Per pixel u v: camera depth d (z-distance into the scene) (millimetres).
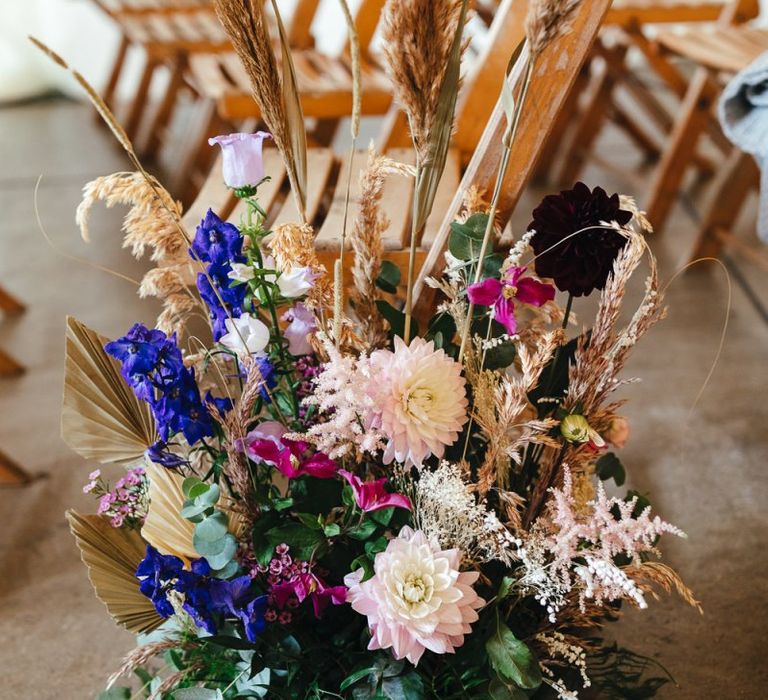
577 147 2814
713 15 2479
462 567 961
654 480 1628
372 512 916
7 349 2170
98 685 1295
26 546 1564
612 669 1140
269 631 952
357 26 2164
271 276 978
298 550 892
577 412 922
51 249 2619
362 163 1553
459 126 1483
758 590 1390
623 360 896
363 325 973
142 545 1017
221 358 1071
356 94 794
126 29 2633
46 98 3967
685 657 1283
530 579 878
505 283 885
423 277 1081
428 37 741
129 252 2590
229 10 762
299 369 996
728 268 2359
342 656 992
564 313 1056
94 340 999
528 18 724
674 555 1462
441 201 1364
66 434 1008
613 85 2750
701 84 2365
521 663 870
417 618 824
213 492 868
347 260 1233
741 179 2252
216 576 896
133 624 994
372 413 889
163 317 1002
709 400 1852
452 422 876
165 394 869
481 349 971
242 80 2104
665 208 2535
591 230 891
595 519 861
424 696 904
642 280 2309
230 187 894
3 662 1340
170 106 3145
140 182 881
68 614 1421
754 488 1602
